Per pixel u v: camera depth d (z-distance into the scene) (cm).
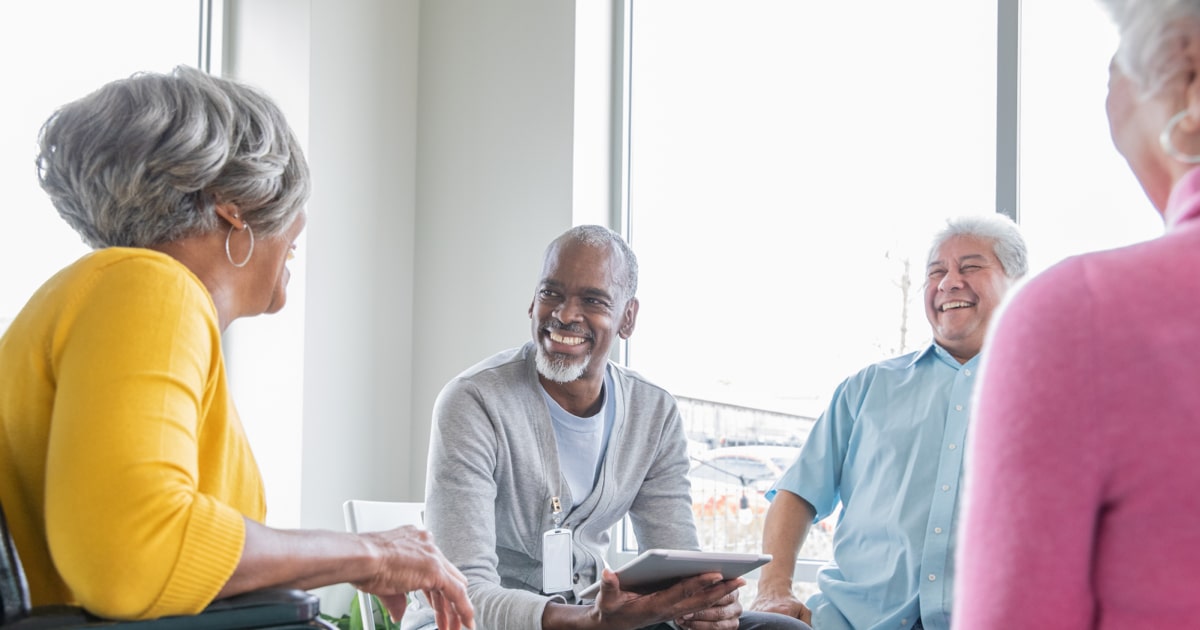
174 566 116
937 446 256
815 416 342
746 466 350
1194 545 74
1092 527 77
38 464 127
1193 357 75
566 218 357
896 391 269
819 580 267
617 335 254
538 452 236
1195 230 79
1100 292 78
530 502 236
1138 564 76
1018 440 78
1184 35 80
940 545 245
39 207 314
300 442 343
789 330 347
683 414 360
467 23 379
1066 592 76
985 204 319
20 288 310
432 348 379
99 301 125
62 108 141
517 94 368
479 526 223
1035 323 80
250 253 148
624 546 360
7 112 310
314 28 351
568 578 230
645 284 369
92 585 114
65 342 126
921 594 244
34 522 129
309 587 133
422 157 383
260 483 149
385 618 319
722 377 355
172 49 348
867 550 259
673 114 371
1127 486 76
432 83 383
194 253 145
